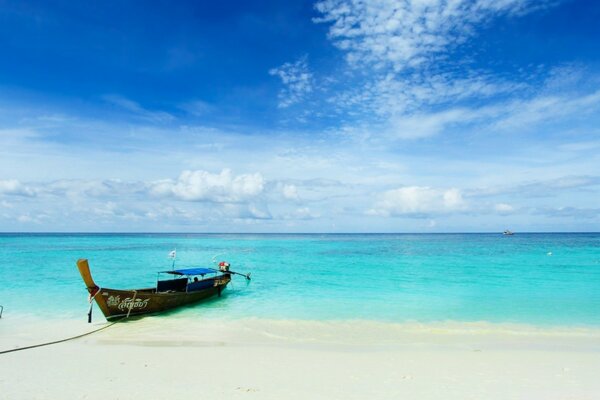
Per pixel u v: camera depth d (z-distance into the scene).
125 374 10.12
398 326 16.22
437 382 9.55
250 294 24.44
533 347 13.03
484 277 31.56
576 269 36.56
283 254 62.28
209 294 22.58
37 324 16.56
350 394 8.76
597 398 8.55
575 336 14.52
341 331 15.46
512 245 86.06
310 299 22.58
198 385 9.30
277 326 16.30
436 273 34.62
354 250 72.25
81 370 10.47
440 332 15.22
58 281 29.48
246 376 10.00
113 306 16.77
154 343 13.69
